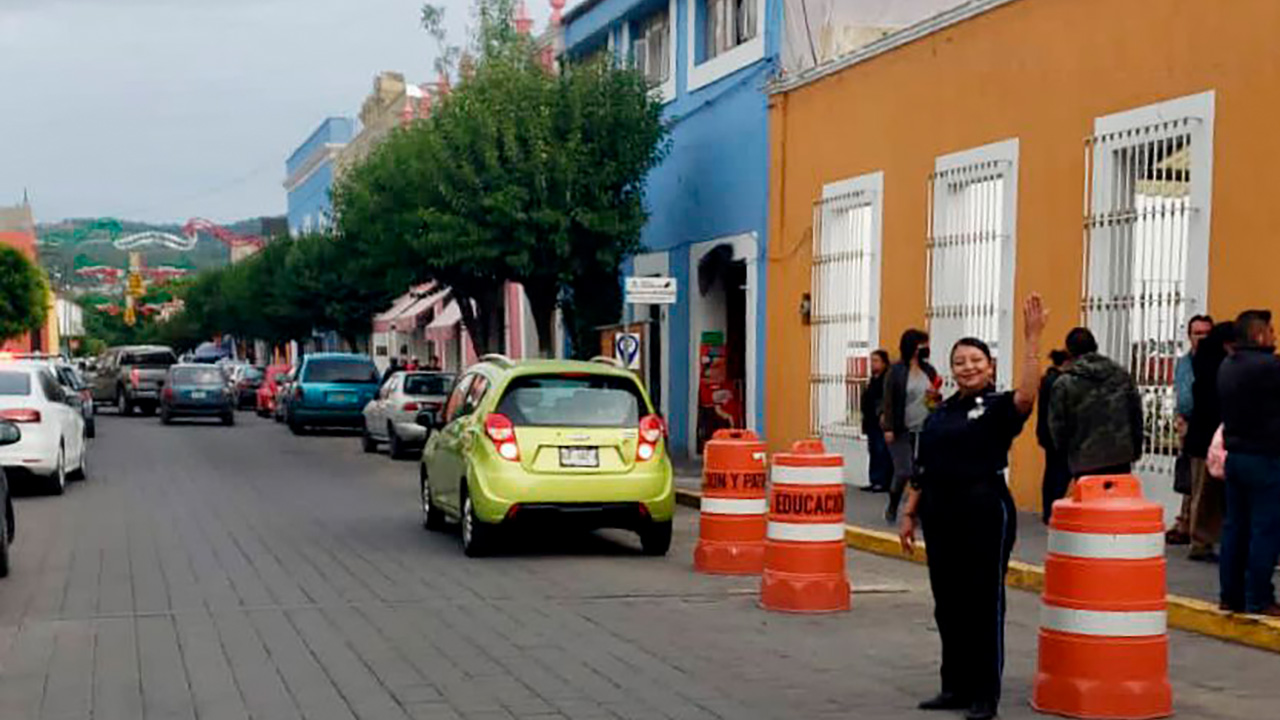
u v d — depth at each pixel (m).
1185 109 12.67
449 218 22.64
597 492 12.78
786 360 20.70
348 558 12.93
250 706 7.33
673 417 25.48
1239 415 8.83
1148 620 6.93
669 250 25.69
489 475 12.73
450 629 9.41
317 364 34.12
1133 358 13.25
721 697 7.50
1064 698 6.96
